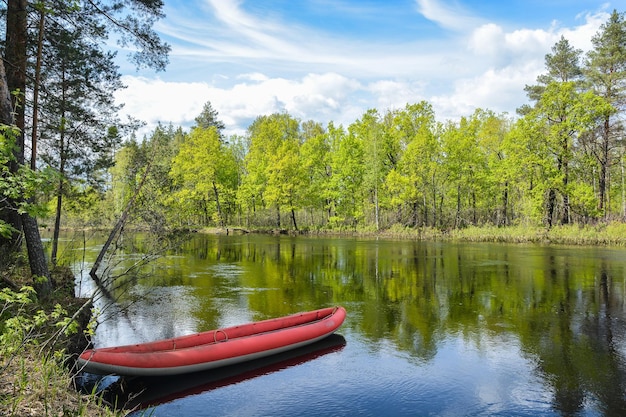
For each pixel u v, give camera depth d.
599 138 36.03
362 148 43.34
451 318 11.70
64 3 10.53
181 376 7.87
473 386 7.55
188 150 48.62
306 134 65.31
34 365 5.77
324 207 47.66
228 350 8.09
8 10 9.62
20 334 5.62
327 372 8.16
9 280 8.44
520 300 13.67
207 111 64.12
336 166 43.88
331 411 6.70
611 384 7.58
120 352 7.30
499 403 6.92
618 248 27.62
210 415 6.59
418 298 14.04
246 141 65.88
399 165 41.41
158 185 11.95
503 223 41.97
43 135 14.06
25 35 9.74
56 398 5.28
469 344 9.66
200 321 11.35
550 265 20.55
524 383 7.64
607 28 34.66
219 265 21.47
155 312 12.19
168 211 11.45
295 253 26.45
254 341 8.48
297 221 50.94
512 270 19.23
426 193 40.00
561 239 31.33
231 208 55.06
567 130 32.97
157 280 17.12
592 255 24.14
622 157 36.38
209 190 48.41
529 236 32.62
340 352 9.19
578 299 13.73
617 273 18.22
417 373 8.11
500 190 40.44
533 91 39.25
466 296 14.27
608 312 12.20
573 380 7.77
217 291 15.12
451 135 38.78
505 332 10.49
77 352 8.41
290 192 44.44
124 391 7.33
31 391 5.12
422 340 9.93
